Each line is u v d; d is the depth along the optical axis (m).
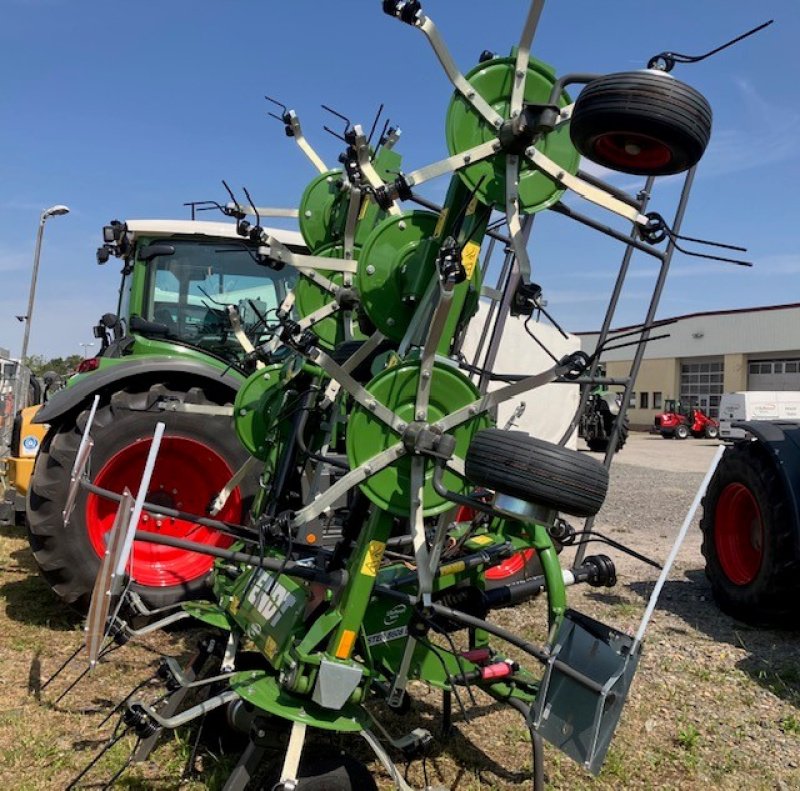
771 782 2.94
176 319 5.02
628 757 3.09
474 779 2.90
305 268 3.36
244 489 4.55
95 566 4.25
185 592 4.35
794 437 4.50
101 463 4.27
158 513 2.93
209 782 2.75
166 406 4.39
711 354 34.59
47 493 4.16
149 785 2.75
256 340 5.09
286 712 2.31
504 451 2.23
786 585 4.34
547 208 2.58
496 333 3.07
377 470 2.41
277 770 2.37
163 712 2.77
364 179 3.27
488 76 2.51
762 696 3.65
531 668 3.91
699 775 2.98
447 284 2.26
